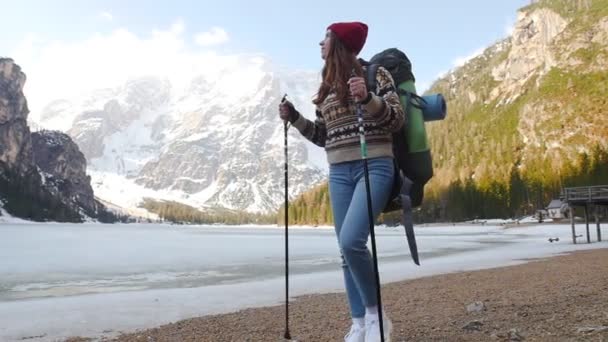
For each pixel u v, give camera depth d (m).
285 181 5.11
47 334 8.71
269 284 17.92
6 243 62.69
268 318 9.02
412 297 11.39
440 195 157.88
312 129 4.69
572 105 184.38
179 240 75.19
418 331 5.94
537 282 12.91
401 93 4.02
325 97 4.26
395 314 8.18
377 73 3.92
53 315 11.03
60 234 102.62
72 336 8.41
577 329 5.16
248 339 6.55
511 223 112.50
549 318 6.14
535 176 144.62
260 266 27.66
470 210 140.00
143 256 37.88
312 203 196.62
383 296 12.01
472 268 21.64
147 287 18.27
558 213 112.31
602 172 117.44
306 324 7.82
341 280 18.61
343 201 4.20
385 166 3.99
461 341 5.16
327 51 4.12
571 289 9.91
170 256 37.53
